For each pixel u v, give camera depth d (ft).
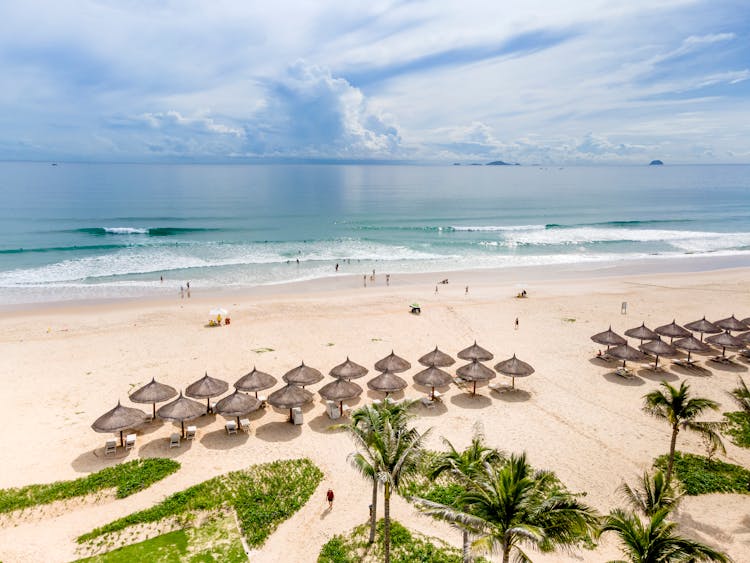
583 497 62.59
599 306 146.10
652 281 177.37
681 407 62.59
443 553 53.26
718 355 111.04
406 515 60.03
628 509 60.08
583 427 80.07
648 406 67.10
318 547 54.49
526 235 280.51
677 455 72.23
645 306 146.10
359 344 115.65
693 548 38.24
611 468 69.15
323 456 72.02
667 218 354.74
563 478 66.49
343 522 58.39
